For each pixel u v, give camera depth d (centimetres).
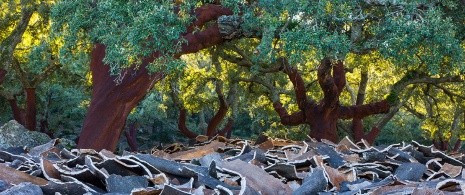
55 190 341
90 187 371
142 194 320
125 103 1211
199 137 792
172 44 1122
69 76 2525
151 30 1018
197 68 2228
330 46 1094
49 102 3041
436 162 521
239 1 1188
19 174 381
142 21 1020
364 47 1195
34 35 2103
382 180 399
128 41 1067
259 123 3612
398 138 3525
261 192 373
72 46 1203
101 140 1189
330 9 1110
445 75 1727
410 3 1148
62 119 3225
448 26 1134
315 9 1124
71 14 1160
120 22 1108
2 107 2881
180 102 2409
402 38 1098
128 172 401
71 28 1138
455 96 2180
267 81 2069
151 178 378
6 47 1772
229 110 2719
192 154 542
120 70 1121
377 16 1291
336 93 1716
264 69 1752
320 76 1672
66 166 432
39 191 328
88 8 1155
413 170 428
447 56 1224
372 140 2084
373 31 1234
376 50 1273
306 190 354
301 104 1798
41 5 1781
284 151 544
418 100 2447
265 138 714
